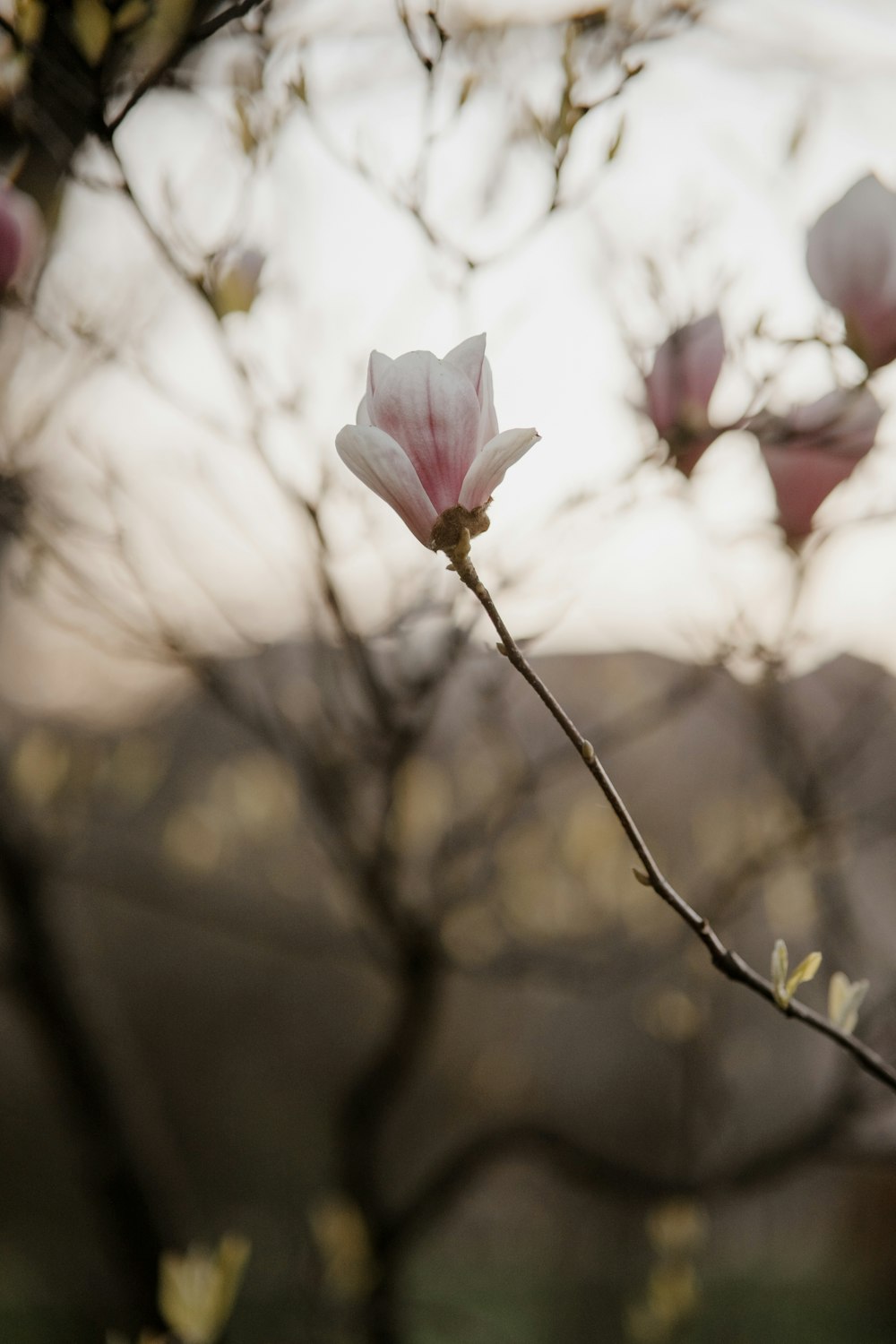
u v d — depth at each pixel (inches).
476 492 45.4
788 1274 209.5
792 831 79.0
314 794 68.2
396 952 73.0
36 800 82.9
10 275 56.2
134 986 296.4
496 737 73.8
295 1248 117.3
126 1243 89.7
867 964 88.7
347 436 45.4
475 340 46.7
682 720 126.6
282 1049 290.2
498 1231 218.5
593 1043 179.8
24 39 53.1
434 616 61.5
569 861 89.6
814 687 78.3
